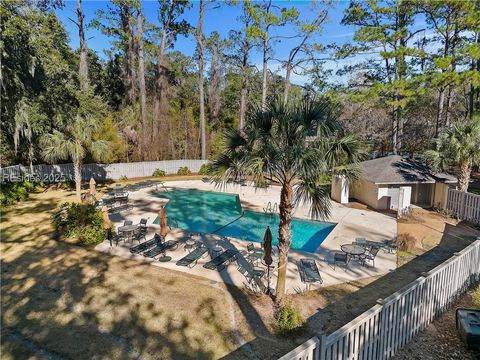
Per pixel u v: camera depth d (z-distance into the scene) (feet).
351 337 15.14
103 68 118.11
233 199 68.90
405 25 73.56
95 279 28.78
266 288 27.14
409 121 94.58
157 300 25.21
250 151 21.74
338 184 61.36
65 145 53.16
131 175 91.20
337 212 54.03
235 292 26.63
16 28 47.80
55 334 20.89
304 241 42.01
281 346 19.72
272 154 20.79
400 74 74.13
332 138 21.77
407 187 54.19
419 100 85.51
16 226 43.78
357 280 28.71
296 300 25.09
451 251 35.29
